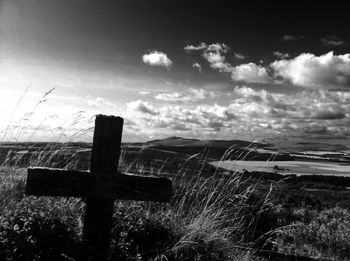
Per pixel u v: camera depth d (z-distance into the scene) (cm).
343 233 855
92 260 383
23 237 390
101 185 381
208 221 524
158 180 392
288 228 864
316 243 798
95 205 383
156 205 582
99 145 384
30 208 445
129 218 502
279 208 1035
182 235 495
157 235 485
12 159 597
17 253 373
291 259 590
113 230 474
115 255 424
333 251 767
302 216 1096
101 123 385
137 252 445
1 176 528
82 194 378
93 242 384
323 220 1061
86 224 384
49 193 371
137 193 388
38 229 406
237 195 607
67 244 392
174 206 589
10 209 438
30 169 369
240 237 636
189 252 472
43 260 381
